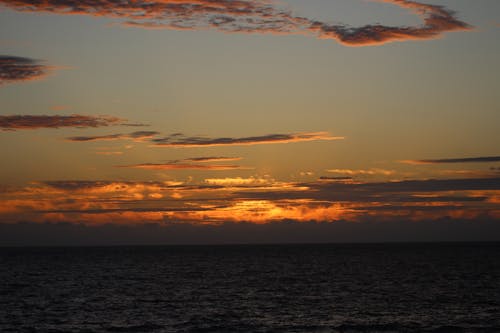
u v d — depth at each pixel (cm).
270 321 4588
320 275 9162
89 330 4225
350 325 4359
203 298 6072
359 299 5891
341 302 5669
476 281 7781
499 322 4462
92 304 5606
